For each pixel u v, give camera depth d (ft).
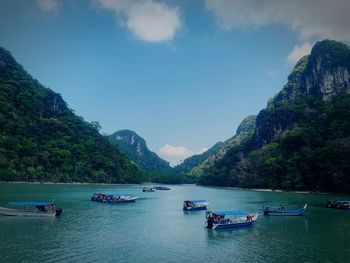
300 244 178.70
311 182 580.30
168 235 198.39
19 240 174.19
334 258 153.07
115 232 203.00
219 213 232.94
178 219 261.44
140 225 229.86
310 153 597.11
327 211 316.40
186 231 211.41
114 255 153.38
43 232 194.70
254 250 166.30
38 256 147.95
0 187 512.63
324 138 643.45
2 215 244.22
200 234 202.69
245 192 634.02
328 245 176.65
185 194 569.23
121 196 381.60
